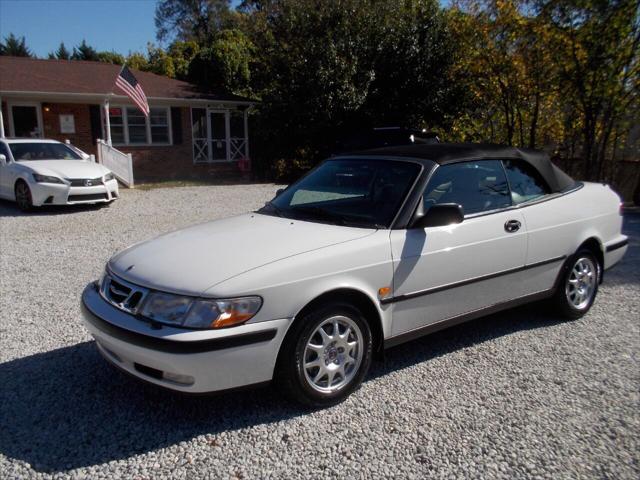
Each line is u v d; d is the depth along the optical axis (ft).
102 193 35.70
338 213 12.57
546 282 14.67
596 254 16.26
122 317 9.88
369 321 11.30
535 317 15.97
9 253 23.44
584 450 9.23
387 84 61.46
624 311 16.61
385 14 60.70
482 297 13.14
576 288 15.64
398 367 12.48
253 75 83.10
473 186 13.30
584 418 10.25
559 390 11.37
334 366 10.60
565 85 42.78
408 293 11.57
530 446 9.33
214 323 9.18
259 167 70.79
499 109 54.34
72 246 24.89
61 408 10.55
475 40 50.26
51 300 17.11
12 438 9.52
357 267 10.68
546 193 15.01
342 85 57.82
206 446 9.31
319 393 10.39
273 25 66.08
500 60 47.62
